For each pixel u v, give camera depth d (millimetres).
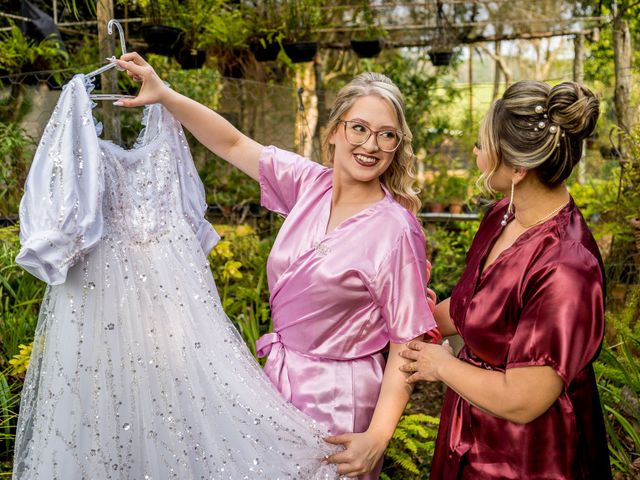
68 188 1751
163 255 1959
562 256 1562
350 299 1933
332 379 1964
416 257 1938
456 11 6652
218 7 5570
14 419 2768
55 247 1713
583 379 1637
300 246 2016
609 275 4227
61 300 1854
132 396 1873
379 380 1990
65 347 1837
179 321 1926
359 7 6234
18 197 4574
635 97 5410
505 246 1732
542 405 1536
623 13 5512
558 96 1545
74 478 1813
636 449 2752
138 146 2109
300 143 5734
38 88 5074
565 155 1575
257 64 6242
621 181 4410
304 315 1972
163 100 2055
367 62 7684
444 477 1791
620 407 2932
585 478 1626
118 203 1933
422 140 7656
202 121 2127
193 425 1890
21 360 2787
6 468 2611
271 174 2182
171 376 1893
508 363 1573
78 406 1828
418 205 2131
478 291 1713
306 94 7520
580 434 1612
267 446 1904
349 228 1967
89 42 5898
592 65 7816
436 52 6637
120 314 1881
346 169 1988
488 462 1671
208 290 2006
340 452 1903
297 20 5773
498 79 9422
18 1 5746
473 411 1724
